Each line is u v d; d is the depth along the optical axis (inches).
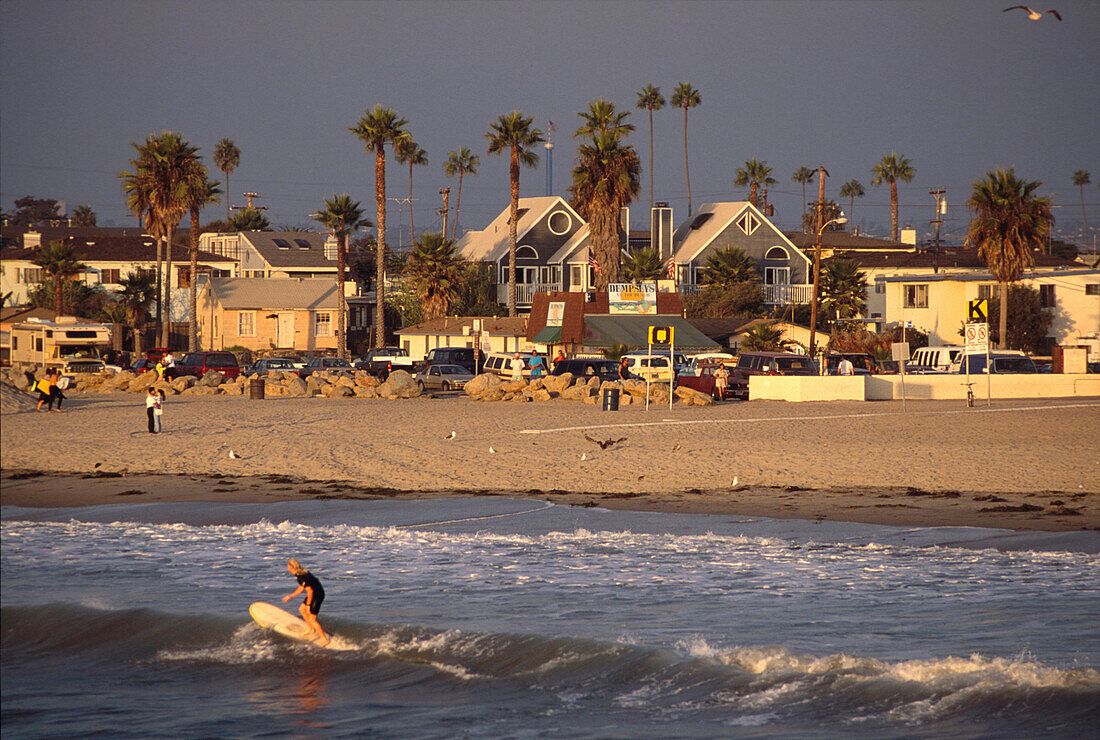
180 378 7775.6
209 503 3415.4
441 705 1777.8
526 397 6702.8
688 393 6309.1
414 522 3097.9
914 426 5000.0
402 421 5413.4
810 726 1628.9
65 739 1686.8
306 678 1923.0
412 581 2437.3
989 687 1705.2
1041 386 6909.5
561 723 1686.8
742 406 6161.4
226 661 2016.5
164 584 2471.7
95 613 2262.6
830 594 2236.7
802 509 3174.2
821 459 3983.8
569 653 1936.5
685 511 3191.4
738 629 2017.7
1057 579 2308.1
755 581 2362.2
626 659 1894.7
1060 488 3380.9
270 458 4237.2
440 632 2068.2
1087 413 5575.8
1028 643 1882.4
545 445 4458.7
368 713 1760.6
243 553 2746.1
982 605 2119.8
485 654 1963.6
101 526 3090.6
